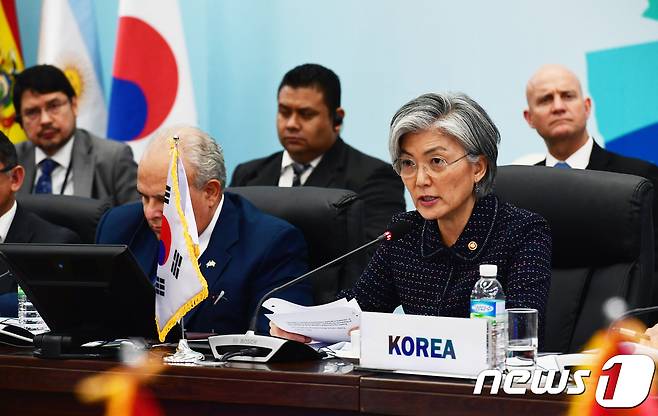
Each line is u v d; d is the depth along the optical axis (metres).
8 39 14.68
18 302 8.79
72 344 6.41
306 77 12.10
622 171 11.10
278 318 6.82
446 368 5.48
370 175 12.22
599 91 12.85
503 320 5.67
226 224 8.33
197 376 5.89
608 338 5.88
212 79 14.59
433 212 6.82
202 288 6.57
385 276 7.50
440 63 13.52
